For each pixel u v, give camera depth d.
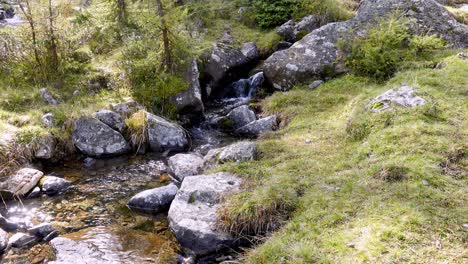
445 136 5.72
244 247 4.89
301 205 4.95
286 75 10.20
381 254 3.72
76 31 10.13
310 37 10.73
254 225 4.90
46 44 9.16
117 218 5.84
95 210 6.05
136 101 9.05
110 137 7.90
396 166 5.07
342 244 3.97
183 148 8.27
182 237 4.98
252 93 10.91
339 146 6.58
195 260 4.82
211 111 10.14
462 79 7.54
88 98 8.84
